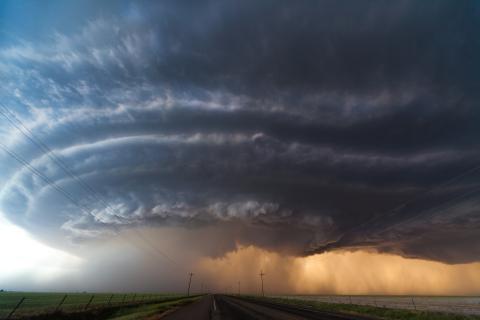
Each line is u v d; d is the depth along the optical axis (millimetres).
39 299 59188
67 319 26359
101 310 32562
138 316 26594
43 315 24797
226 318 25578
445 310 36312
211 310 35594
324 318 26484
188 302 59656
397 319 27672
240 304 51344
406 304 50812
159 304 49750
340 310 39844
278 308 40906
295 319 25125
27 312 26281
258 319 24875
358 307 40438
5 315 23812
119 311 35438
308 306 48906
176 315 28062
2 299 56281
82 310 30219
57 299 60281
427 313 29797
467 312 32406
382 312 32812
